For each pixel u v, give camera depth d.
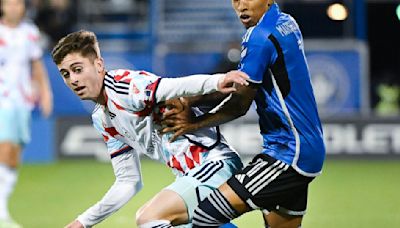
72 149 53.12
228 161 19.28
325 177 45.97
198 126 18.55
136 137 19.31
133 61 56.06
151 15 60.00
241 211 18.66
